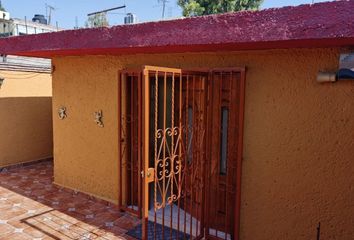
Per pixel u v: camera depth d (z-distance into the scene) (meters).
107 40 3.83
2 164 6.95
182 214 4.62
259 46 3.17
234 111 3.71
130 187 4.86
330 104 3.10
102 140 5.12
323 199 3.24
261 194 3.62
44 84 7.78
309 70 3.18
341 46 2.96
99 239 3.95
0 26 10.69
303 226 3.39
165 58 4.25
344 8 2.31
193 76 3.76
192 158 3.90
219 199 4.00
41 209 4.87
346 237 3.14
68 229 4.21
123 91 4.73
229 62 3.69
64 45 4.29
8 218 4.50
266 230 3.63
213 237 3.98
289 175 3.42
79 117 5.41
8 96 6.96
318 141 3.21
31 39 4.73
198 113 3.91
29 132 7.48
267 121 3.49
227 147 3.81
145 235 3.16
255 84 3.53
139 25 3.53
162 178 3.38
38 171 6.99
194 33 3.12
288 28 2.57
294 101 3.30
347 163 3.08
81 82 5.29
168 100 4.69
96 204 5.12
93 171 5.32
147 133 3.04
